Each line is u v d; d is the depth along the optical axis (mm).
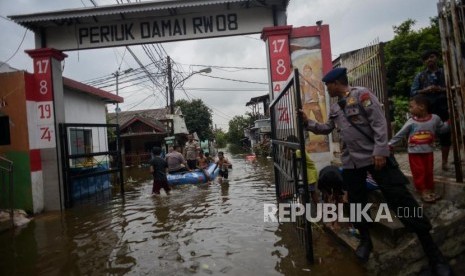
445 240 3455
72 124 9289
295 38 8188
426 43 12469
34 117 8836
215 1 8312
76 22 8867
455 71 3971
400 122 10055
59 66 9258
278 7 8516
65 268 4543
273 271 3908
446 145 4824
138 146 26516
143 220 6887
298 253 4391
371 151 3529
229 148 57031
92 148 13961
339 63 8984
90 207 8961
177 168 12383
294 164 4617
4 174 8555
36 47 8953
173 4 8336
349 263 3939
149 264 4434
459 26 3986
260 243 4887
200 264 4277
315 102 8102
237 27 8664
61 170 8938
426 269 3342
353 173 3703
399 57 12875
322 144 7926
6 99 8648
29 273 4457
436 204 4062
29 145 8586
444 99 4832
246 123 55281
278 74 8125
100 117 14914
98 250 5184
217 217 6629
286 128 5289
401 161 7020
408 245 3592
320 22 8125
